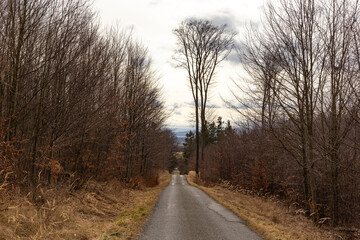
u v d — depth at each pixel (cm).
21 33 793
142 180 2339
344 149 1178
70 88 973
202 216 995
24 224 605
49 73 892
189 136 9169
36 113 955
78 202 962
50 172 976
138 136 2238
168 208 1169
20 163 831
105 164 1559
